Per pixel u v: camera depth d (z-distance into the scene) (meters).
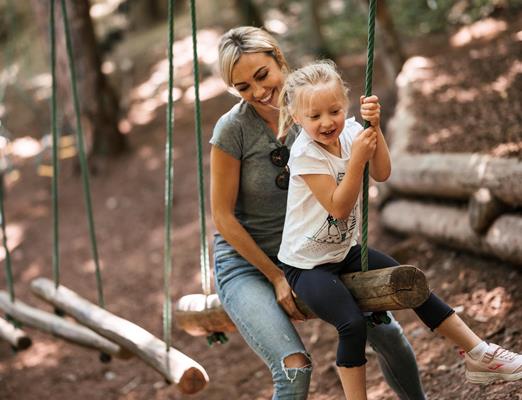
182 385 3.11
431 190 5.37
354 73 10.59
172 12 3.14
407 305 2.44
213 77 12.52
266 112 2.76
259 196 2.81
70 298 4.16
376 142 2.43
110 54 15.51
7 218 9.62
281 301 2.72
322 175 2.45
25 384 5.65
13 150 11.81
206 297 3.13
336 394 4.26
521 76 6.86
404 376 2.95
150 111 11.91
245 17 11.61
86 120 10.26
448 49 9.45
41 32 10.16
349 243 2.62
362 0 8.33
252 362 5.20
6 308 4.74
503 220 4.47
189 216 8.31
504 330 3.97
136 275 7.36
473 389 3.47
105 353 4.04
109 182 9.91
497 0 10.41
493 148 5.03
